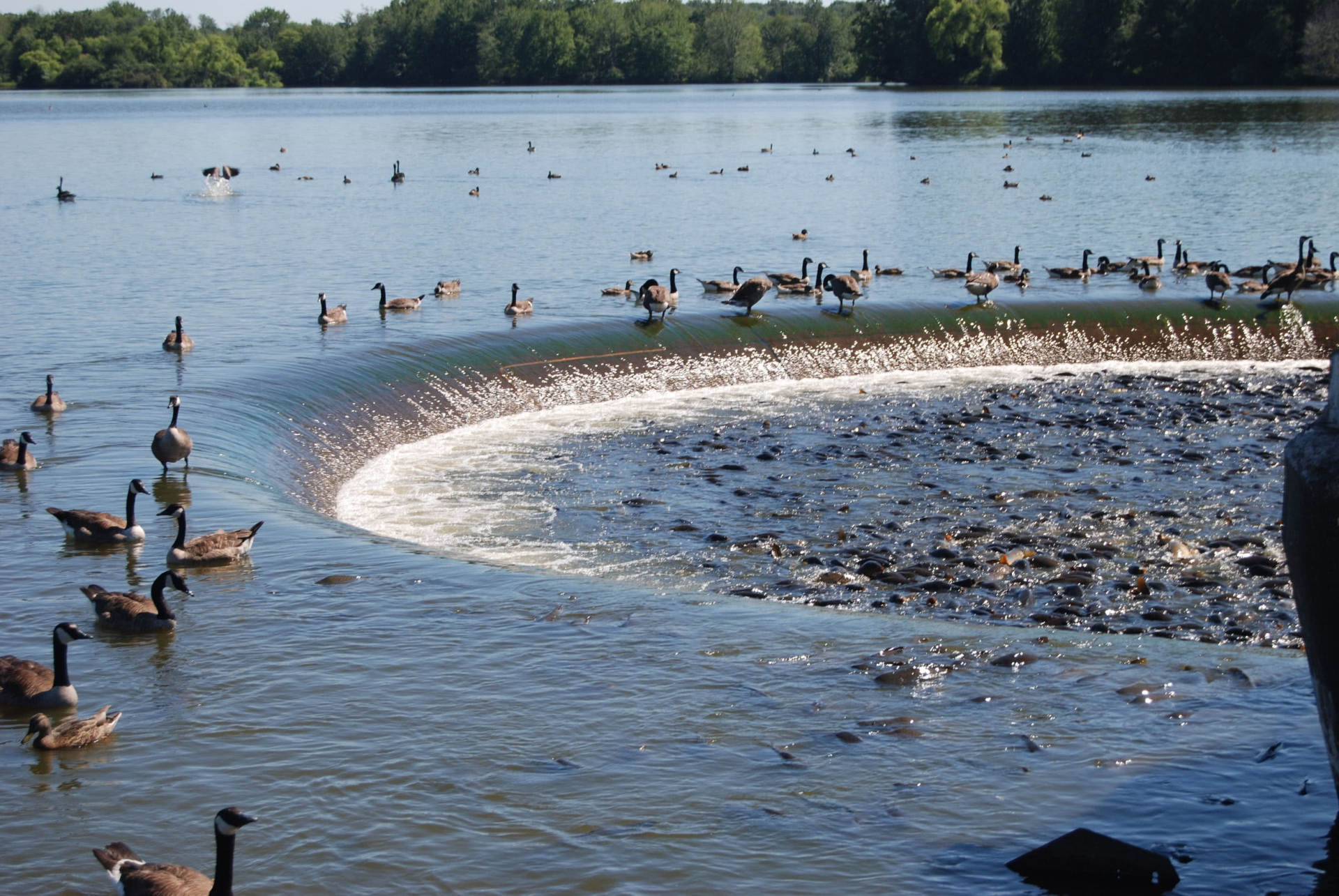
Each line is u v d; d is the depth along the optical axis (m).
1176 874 13.39
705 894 13.36
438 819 14.72
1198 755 16.25
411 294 51.62
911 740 16.64
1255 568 24.97
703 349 44.12
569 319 46.75
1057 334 47.06
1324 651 13.12
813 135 139.25
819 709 17.55
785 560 25.78
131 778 15.59
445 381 38.88
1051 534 27.28
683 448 34.75
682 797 15.23
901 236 68.56
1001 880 13.59
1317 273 50.31
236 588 21.91
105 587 21.80
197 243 65.19
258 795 15.23
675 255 62.66
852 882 13.55
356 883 13.54
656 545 26.88
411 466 33.03
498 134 147.25
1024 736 16.78
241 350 40.75
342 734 16.69
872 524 28.05
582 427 37.06
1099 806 15.03
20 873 13.70
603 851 14.10
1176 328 47.56
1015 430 36.38
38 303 48.53
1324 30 170.00
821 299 50.94
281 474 30.05
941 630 20.78
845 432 36.25
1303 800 15.08
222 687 18.06
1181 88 192.38
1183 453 33.56
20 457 28.22
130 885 12.46
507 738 16.66
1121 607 23.12
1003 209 78.50
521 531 27.86
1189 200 79.62
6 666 17.59
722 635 20.27
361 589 21.97
